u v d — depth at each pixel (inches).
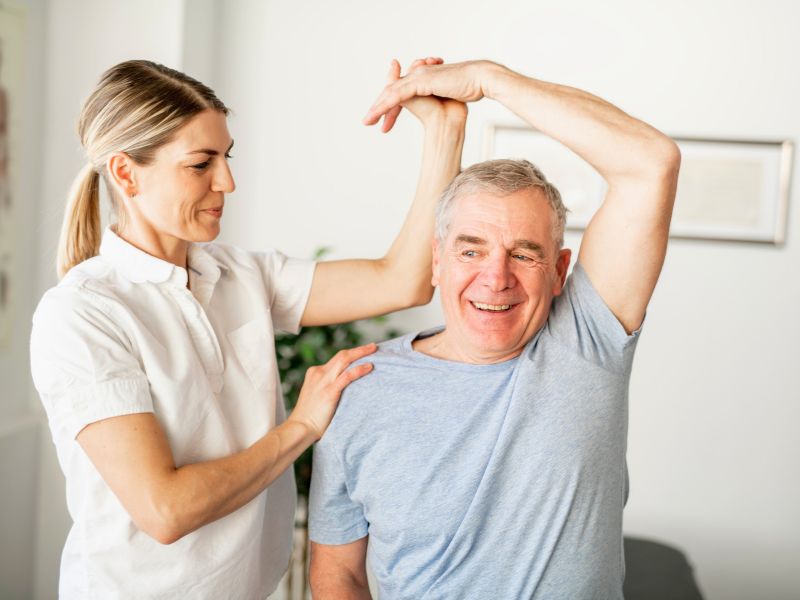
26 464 117.1
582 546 48.3
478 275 48.3
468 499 48.5
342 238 132.3
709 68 123.1
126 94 49.9
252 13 131.3
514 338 48.8
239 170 133.3
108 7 118.5
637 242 45.6
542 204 48.2
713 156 123.5
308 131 131.7
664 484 127.4
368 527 55.4
